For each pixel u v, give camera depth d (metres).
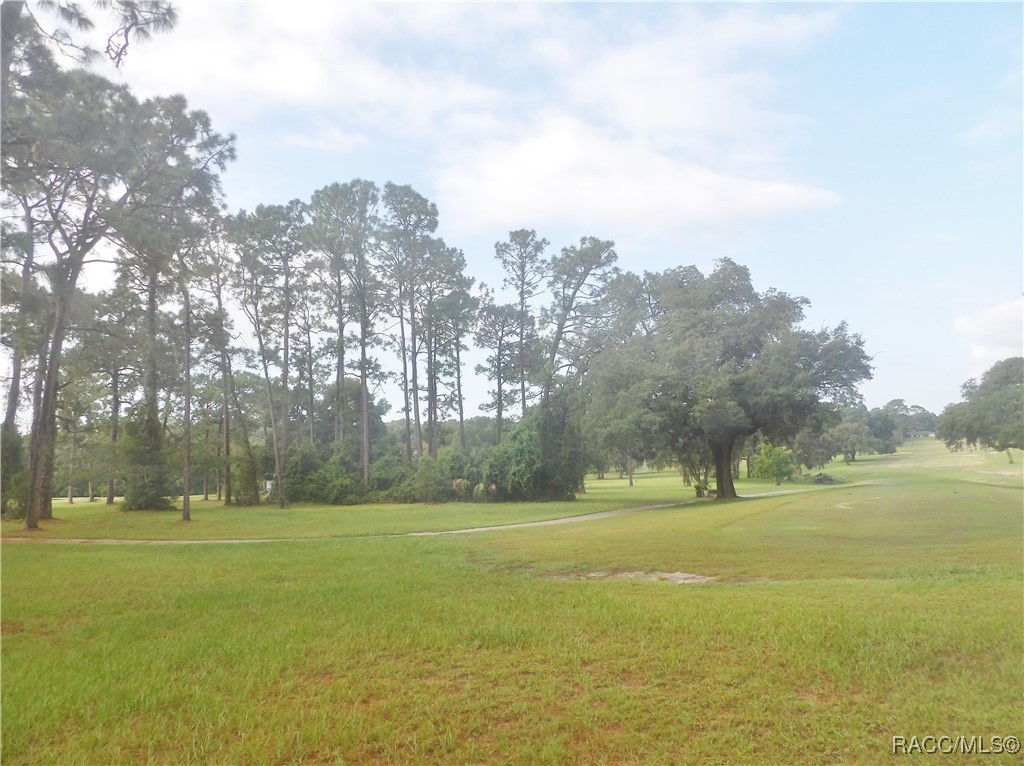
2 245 20.23
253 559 15.46
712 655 6.66
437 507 40.59
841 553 13.46
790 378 33.53
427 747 4.84
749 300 37.59
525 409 54.69
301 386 62.03
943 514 20.27
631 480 67.00
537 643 7.23
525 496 45.75
